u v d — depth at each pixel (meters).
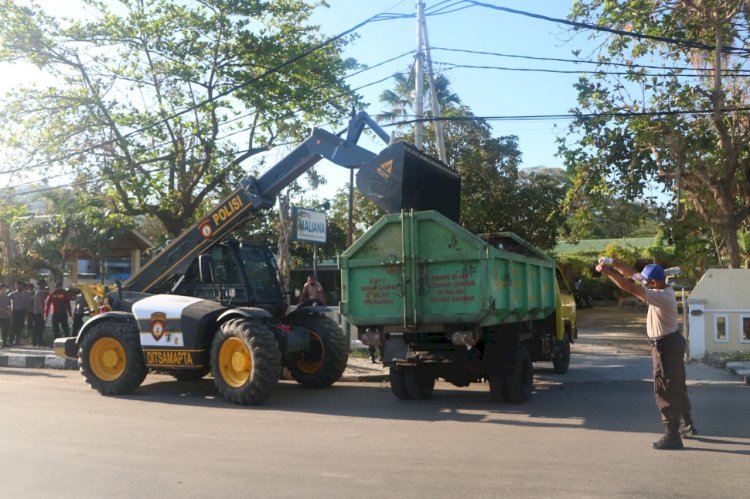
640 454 6.80
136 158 19.73
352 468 6.42
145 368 11.38
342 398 11.01
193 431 8.29
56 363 15.68
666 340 7.01
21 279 25.92
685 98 16.86
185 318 10.96
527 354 10.43
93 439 7.82
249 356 10.35
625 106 17.70
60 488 5.87
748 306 14.29
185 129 19.86
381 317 9.44
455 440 7.64
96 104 19.03
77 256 27.91
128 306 12.18
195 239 12.09
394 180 10.20
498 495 5.52
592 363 15.02
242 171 20.94
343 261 9.68
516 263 9.98
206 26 19.06
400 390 10.42
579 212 18.80
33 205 32.50
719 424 8.19
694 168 17.30
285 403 10.53
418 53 16.27
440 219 9.13
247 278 11.86
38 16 18.73
